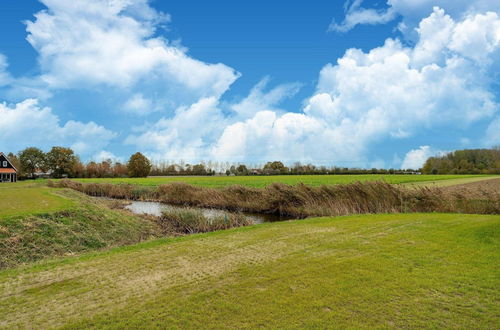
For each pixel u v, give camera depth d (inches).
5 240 361.7
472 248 264.4
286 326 148.9
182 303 175.8
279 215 754.2
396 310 163.6
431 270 218.8
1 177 2129.7
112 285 207.8
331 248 285.7
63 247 393.7
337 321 152.7
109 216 554.6
